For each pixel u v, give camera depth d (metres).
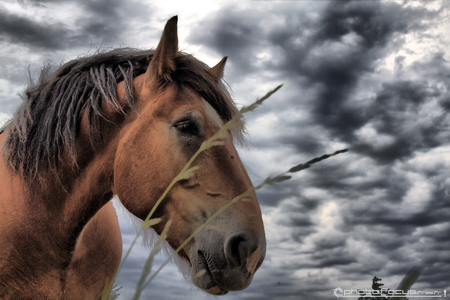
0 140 2.29
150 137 1.87
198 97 1.96
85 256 2.15
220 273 1.61
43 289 1.99
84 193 2.01
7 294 1.93
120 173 1.91
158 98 1.93
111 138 1.99
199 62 2.30
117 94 2.02
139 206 1.86
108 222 2.44
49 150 1.99
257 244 1.65
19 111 2.13
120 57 2.23
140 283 0.57
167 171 1.80
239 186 1.76
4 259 1.92
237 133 2.15
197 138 1.82
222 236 1.64
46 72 2.45
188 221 1.75
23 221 1.96
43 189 2.00
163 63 1.96
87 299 2.19
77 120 2.02
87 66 2.21
